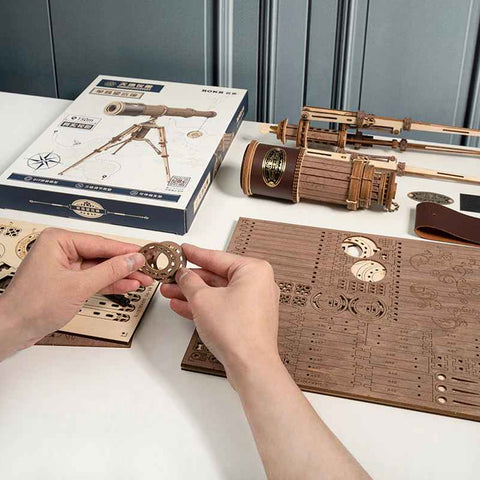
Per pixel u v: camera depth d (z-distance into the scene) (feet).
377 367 2.28
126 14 4.03
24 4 4.08
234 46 4.04
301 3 3.82
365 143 3.46
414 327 2.43
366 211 3.10
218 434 2.10
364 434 2.10
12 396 2.20
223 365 2.16
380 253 2.79
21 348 2.22
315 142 3.43
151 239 2.87
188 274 2.26
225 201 3.15
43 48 4.25
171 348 2.39
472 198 3.17
